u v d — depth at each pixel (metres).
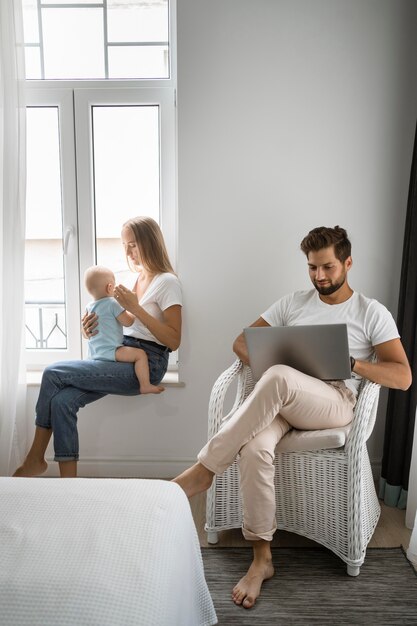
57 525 1.14
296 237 2.49
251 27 2.35
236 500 2.04
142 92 2.53
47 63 2.58
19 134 2.29
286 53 2.37
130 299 2.30
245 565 1.94
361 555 1.86
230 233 2.49
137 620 0.92
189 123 2.42
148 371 2.37
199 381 2.59
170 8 2.51
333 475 1.88
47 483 1.34
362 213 2.47
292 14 2.35
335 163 2.44
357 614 1.68
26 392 2.51
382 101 2.39
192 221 2.48
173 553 1.13
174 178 2.60
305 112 2.41
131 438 2.62
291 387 1.84
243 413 1.85
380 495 2.45
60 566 1.01
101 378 2.30
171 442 2.62
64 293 2.72
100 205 2.65
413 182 2.29
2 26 2.23
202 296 2.53
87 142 2.57
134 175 2.62
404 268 2.35
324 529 1.93
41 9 2.55
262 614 1.68
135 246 2.43
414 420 2.28
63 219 2.63
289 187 2.46
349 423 2.00
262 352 1.96
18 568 1.00
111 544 1.09
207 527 2.06
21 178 2.32
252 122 2.42
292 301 2.25
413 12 2.33
